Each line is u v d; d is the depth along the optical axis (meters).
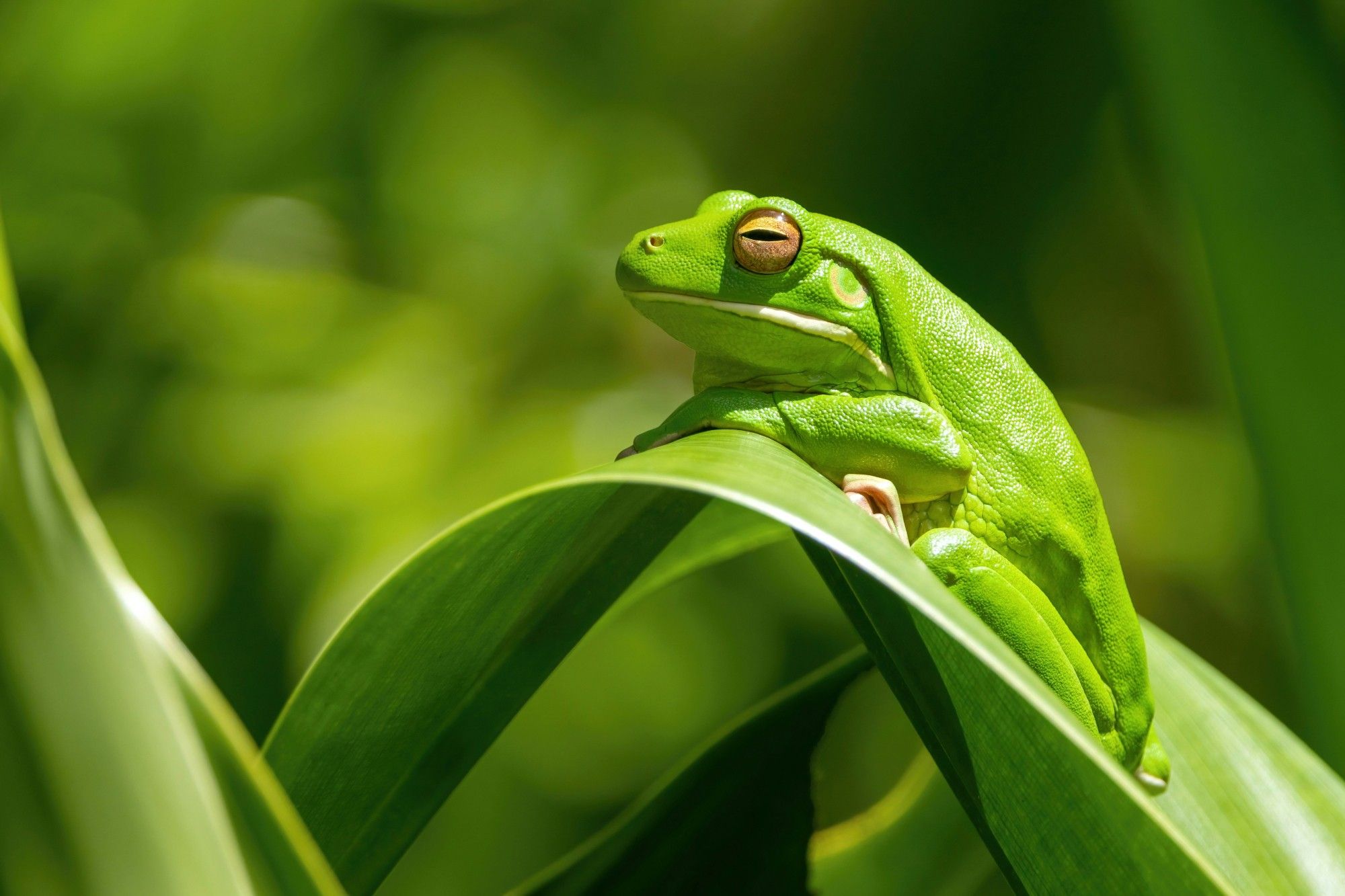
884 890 1.01
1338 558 1.00
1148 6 1.01
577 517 0.95
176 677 0.79
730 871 0.98
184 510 1.36
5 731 0.75
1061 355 1.26
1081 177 1.15
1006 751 0.94
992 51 1.14
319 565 1.30
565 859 0.98
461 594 0.95
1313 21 1.01
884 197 1.16
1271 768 1.00
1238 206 1.01
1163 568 1.28
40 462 0.75
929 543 0.99
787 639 1.41
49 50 1.39
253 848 0.79
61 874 0.75
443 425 1.37
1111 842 0.93
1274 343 1.01
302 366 1.42
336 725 0.95
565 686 1.38
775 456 0.95
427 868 1.34
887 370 1.01
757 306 1.00
